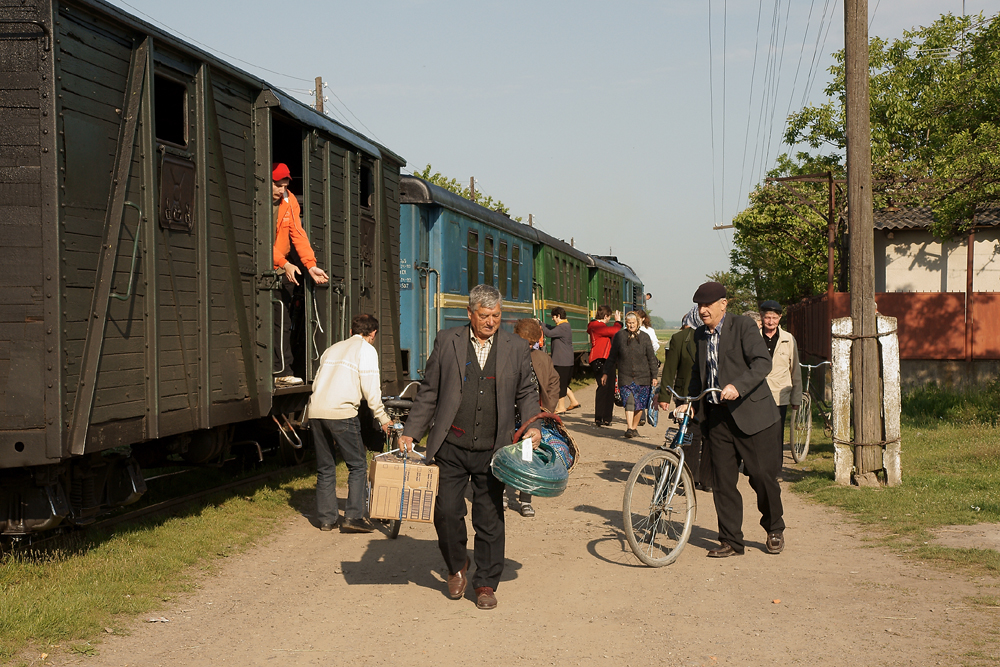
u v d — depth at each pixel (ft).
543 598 18.20
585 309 86.07
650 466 21.06
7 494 18.51
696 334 21.70
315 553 22.33
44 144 17.43
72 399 17.88
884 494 28.48
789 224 93.35
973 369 57.06
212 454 25.58
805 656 14.44
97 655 14.65
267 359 26.22
